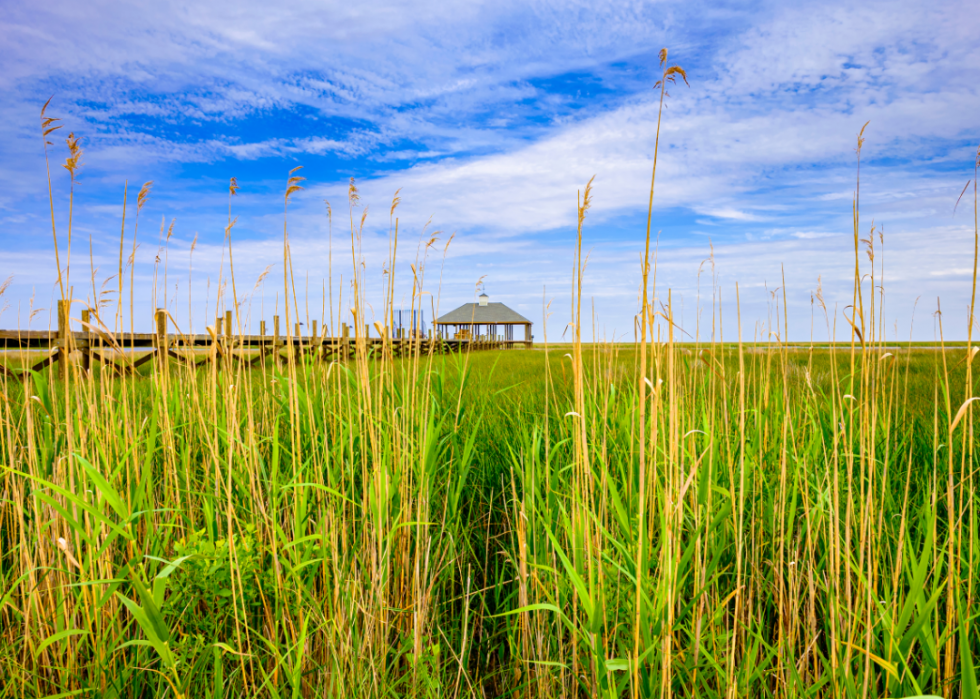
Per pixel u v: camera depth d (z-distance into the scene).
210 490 2.51
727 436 2.29
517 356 14.05
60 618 1.94
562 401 4.17
